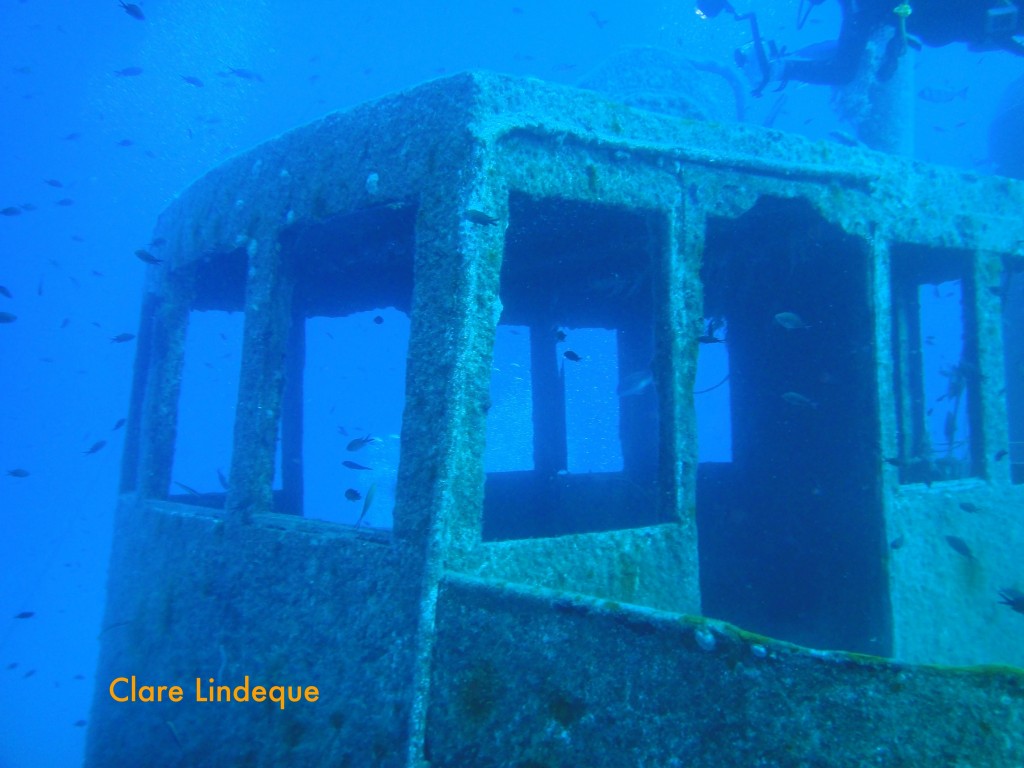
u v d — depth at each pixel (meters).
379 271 6.18
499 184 3.14
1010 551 4.96
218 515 4.34
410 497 2.93
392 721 2.59
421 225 3.22
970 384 5.29
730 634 1.83
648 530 3.32
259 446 4.00
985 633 4.66
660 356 3.66
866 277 4.55
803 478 5.04
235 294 7.00
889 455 4.48
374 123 3.66
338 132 3.86
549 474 7.55
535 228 4.48
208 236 4.83
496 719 2.21
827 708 1.66
